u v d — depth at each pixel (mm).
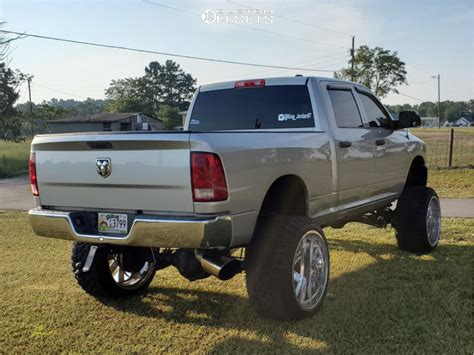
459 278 4820
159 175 3336
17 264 5797
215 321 3998
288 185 4082
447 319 3814
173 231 3289
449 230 7062
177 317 4121
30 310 4309
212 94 5223
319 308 3998
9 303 4480
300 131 4188
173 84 120125
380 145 5309
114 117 60844
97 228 3707
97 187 3633
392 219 5984
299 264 3832
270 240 3666
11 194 13695
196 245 3264
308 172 4105
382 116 5707
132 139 3385
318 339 3541
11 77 40594
